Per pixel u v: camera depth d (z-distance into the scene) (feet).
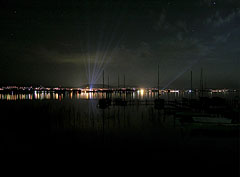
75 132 63.41
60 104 157.28
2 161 39.93
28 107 132.05
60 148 47.93
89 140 54.34
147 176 33.09
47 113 104.22
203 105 108.17
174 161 39.29
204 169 35.65
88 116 94.79
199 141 52.29
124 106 141.79
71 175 33.68
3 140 55.11
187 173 34.17
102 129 67.05
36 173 34.50
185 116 84.84
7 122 80.59
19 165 37.96
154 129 66.28
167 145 49.11
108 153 44.01
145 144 50.19
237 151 44.62
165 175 33.50
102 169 35.83
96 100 206.49
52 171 35.19
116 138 55.83
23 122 80.43
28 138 57.16
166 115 96.58
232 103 122.31
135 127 69.67
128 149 46.62
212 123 64.64
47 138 56.85
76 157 41.93
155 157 41.34
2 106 138.00
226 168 36.04
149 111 112.06
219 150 45.29
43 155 43.27
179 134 59.62
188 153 43.65
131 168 36.24
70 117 91.76
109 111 113.19
